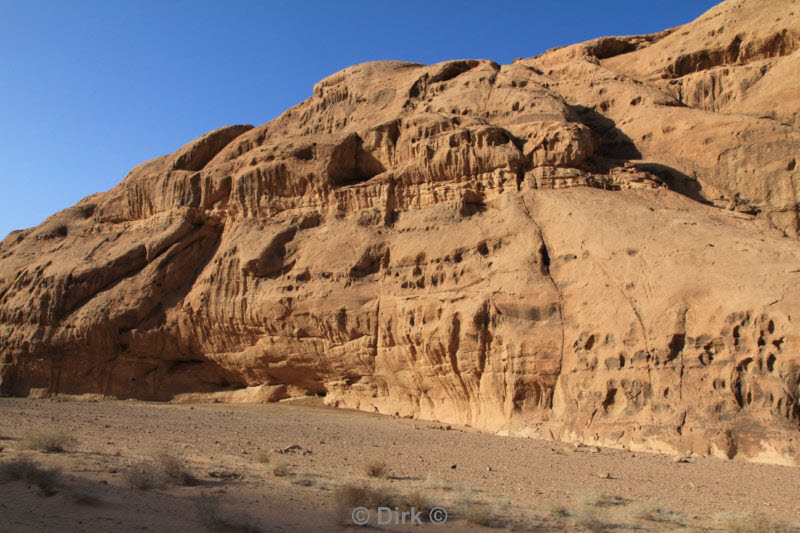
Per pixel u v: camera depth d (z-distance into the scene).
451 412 28.94
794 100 33.34
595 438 22.41
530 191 30.77
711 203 30.22
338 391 33.69
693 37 39.31
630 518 11.45
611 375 23.09
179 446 18.14
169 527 8.84
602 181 30.66
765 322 20.53
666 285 23.44
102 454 14.82
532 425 24.58
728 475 16.77
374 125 37.22
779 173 30.30
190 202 40.03
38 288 40.03
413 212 33.66
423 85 40.28
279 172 37.47
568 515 11.52
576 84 39.00
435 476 15.58
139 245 39.84
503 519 10.80
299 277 34.03
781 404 19.56
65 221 46.31
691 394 21.25
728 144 31.73
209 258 39.00
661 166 32.06
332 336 32.50
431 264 30.73
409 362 30.03
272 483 12.83
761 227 27.30
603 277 25.33
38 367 38.34
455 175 32.84
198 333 37.00
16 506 8.91
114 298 38.16
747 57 36.94
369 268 32.91
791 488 15.10
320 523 9.79
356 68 43.97
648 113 35.31
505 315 26.88
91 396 37.41
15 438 16.58
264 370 35.62
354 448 20.28
